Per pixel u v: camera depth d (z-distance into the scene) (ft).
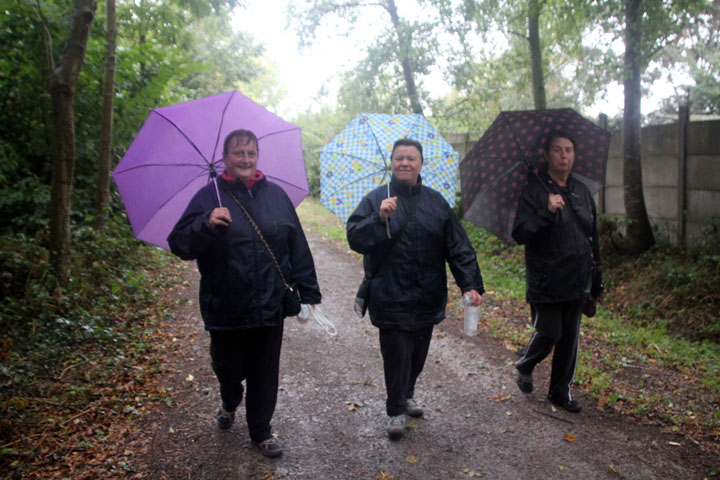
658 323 21.99
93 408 13.48
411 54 41.65
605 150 13.67
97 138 31.30
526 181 13.42
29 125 29.35
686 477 10.77
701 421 13.01
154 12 33.12
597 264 13.38
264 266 10.68
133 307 21.61
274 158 12.49
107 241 25.84
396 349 11.96
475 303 11.93
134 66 33.47
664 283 24.16
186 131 11.46
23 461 11.15
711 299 21.94
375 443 12.21
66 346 16.94
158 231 11.76
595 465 11.23
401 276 11.78
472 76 42.91
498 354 17.88
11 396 13.51
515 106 59.88
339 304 24.50
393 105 45.98
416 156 11.89
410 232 11.73
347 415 13.60
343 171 12.98
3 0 26.18
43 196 26.78
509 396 14.58
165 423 13.03
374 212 12.00
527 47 38.22
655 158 28.45
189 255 10.32
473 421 13.21
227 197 10.80
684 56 45.91
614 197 31.60
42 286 19.13
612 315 23.31
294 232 11.32
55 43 27.45
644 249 27.81
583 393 14.75
